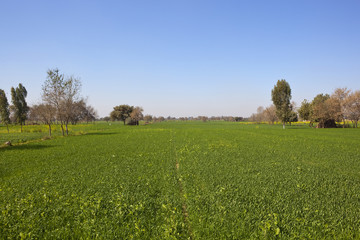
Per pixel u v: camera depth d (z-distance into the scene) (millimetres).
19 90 87625
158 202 8664
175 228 6430
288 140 31016
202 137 35656
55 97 40188
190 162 16109
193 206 8148
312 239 6055
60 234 6441
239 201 8641
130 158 17812
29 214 7645
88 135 41469
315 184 10930
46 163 16375
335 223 6902
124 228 6664
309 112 79688
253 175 12516
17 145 27453
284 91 69562
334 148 23281
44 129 59188
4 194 9734
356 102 67562
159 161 16656
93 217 7441
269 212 7691
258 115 128500
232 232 6363
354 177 12359
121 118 116438
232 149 22375
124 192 9750
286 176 12367
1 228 6781
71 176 12695
